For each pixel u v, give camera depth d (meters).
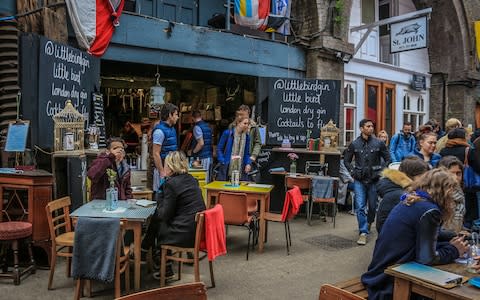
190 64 7.96
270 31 9.19
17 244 4.38
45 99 5.14
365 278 3.14
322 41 9.51
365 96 11.81
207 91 10.99
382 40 12.93
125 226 3.99
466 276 2.72
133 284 4.47
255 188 5.87
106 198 4.46
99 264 3.71
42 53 5.06
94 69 6.52
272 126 8.54
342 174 8.25
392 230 3.02
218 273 4.88
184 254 5.32
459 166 4.43
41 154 5.54
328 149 8.01
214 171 8.65
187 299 2.01
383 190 4.06
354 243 6.21
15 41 5.21
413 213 2.95
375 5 12.41
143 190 5.98
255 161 7.08
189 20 8.95
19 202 4.73
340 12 9.86
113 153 4.89
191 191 4.33
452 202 2.97
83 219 3.76
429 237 2.84
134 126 10.25
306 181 7.27
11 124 4.83
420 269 2.75
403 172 3.98
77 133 5.56
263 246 5.88
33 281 4.45
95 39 6.45
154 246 4.82
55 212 4.99
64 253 4.27
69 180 5.15
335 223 7.52
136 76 9.78
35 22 5.69
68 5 6.06
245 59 8.70
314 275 4.86
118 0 6.81
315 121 8.47
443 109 14.14
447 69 13.91
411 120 13.74
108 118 10.29
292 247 5.98
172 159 4.38
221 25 9.05
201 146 8.09
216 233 4.26
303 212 8.25
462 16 13.52
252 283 4.58
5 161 5.25
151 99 8.03
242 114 6.82
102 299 4.05
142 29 7.25
